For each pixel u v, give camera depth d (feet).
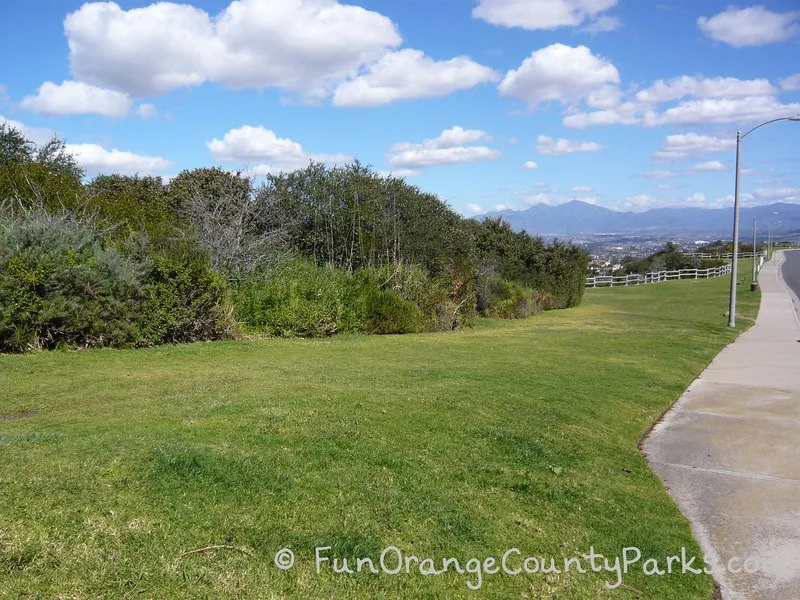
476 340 54.60
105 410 22.67
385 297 60.80
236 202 70.18
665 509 18.25
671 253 259.19
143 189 85.61
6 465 14.83
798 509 18.63
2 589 10.46
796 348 56.29
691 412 30.78
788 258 306.96
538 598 13.11
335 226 78.07
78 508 13.12
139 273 42.22
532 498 17.56
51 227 40.83
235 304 51.62
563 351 48.03
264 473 16.02
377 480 16.84
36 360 34.81
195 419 20.74
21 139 72.64
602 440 24.14
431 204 87.51
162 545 12.32
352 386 28.48
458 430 22.13
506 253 104.63
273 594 11.60
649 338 60.13
